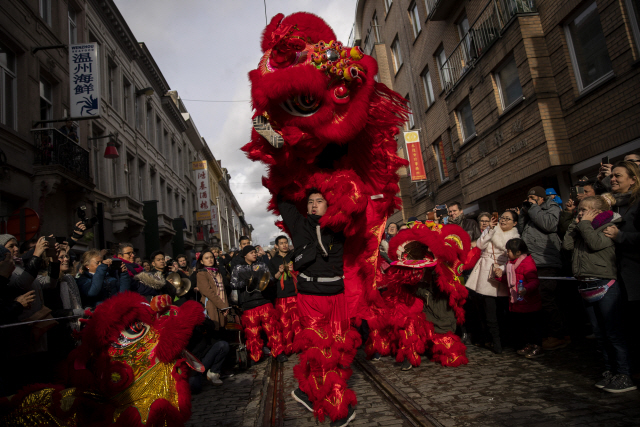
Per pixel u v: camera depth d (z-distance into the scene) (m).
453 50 12.48
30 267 3.53
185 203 29.88
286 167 3.19
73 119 11.27
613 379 3.33
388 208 3.66
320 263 3.18
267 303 6.04
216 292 5.65
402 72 17.42
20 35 10.34
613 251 3.39
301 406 3.67
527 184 9.66
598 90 7.38
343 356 3.13
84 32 14.36
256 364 6.02
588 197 3.67
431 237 4.67
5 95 10.03
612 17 6.96
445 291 4.81
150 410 2.39
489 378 4.02
